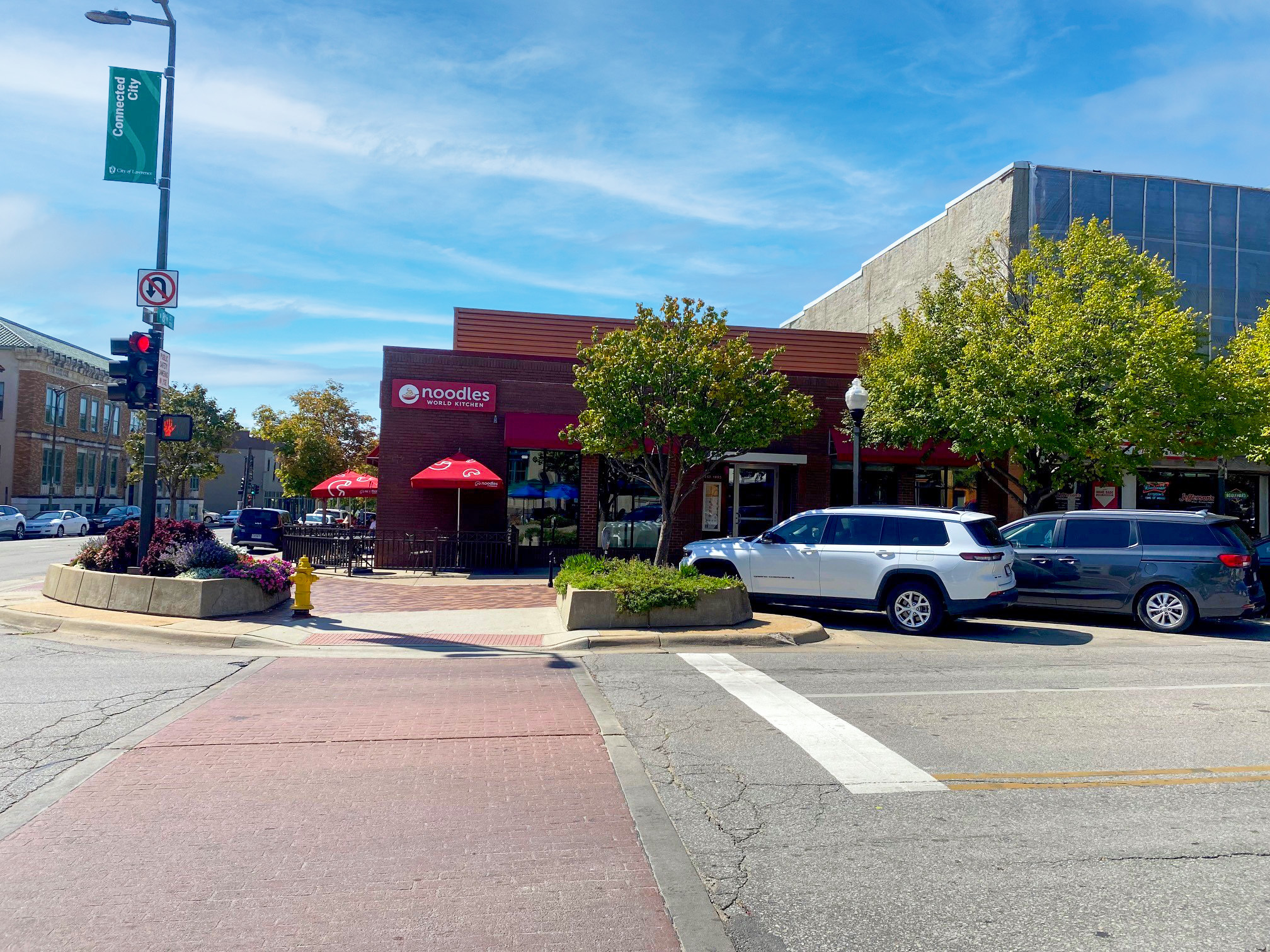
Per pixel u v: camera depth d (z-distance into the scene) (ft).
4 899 12.50
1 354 169.37
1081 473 57.77
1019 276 63.67
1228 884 13.44
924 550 38.96
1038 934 11.85
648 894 12.95
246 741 20.63
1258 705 24.89
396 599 47.57
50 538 136.26
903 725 22.54
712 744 20.80
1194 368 54.54
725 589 38.22
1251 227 80.33
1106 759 19.70
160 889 12.85
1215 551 40.22
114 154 42.96
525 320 72.69
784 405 48.49
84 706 23.93
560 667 30.63
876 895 13.03
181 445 135.95
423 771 18.56
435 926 11.85
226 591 39.22
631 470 67.10
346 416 130.31
